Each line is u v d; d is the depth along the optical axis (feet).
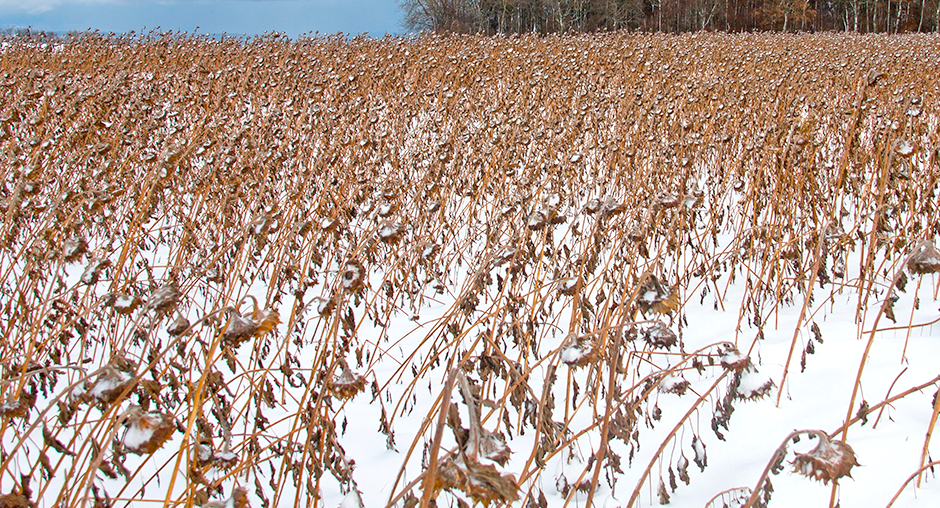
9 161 14.82
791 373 9.48
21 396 6.24
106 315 11.66
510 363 6.58
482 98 26.50
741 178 17.38
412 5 141.90
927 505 6.21
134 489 7.48
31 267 10.16
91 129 17.37
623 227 13.52
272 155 14.53
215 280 10.90
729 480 7.18
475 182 16.96
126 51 42.55
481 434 3.65
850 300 12.46
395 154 19.63
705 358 10.12
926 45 62.75
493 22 155.94
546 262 13.60
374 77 32.35
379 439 8.65
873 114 17.71
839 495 6.63
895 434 7.50
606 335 6.93
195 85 29.86
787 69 33.30
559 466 7.29
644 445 8.06
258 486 6.54
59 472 7.66
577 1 142.31
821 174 17.44
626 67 37.42
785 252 12.02
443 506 6.63
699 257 15.05
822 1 167.02
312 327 12.22
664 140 20.16
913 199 12.92
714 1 148.56
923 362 9.19
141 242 14.20
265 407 9.44
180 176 16.14
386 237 6.02
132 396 8.27
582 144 21.33
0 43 47.62
